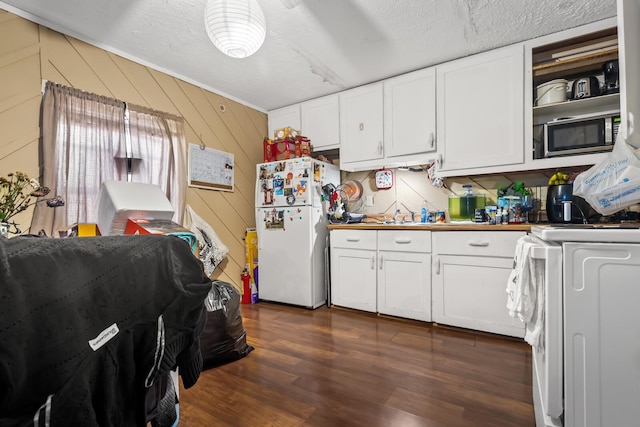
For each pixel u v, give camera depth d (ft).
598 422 2.89
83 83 6.93
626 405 2.81
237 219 10.68
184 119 8.98
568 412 2.99
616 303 2.84
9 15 5.90
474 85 8.09
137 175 7.67
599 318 2.89
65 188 6.39
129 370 1.86
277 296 10.21
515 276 4.06
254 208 11.43
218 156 9.96
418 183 10.00
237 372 5.62
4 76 5.82
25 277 1.45
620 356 2.83
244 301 10.43
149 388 1.98
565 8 6.33
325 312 9.30
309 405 4.61
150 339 1.94
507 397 4.74
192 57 8.03
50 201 4.83
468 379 5.29
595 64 7.12
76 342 1.57
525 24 6.86
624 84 3.49
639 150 3.56
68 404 1.52
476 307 7.32
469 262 7.40
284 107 11.62
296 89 10.16
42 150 6.22
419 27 6.94
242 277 10.50
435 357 6.13
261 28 4.99
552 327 3.09
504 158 7.72
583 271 2.95
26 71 6.09
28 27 6.14
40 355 1.47
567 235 3.00
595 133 6.74
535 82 8.00
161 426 2.36
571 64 7.20
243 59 8.20
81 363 1.58
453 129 8.37
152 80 8.25
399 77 9.18
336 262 9.60
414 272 8.18
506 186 8.70
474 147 8.09
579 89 7.07
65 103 6.50
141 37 7.07
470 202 8.89
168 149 8.36
